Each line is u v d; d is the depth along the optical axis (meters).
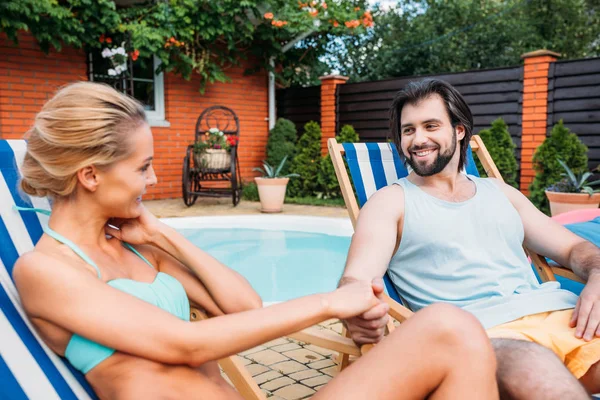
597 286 1.71
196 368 1.28
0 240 1.36
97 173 1.16
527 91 7.31
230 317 1.15
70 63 7.89
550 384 1.25
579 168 6.12
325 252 5.55
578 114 6.94
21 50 7.45
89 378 1.16
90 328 1.06
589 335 1.60
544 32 15.86
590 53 15.84
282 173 9.41
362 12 9.18
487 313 1.75
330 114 9.55
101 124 1.12
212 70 8.73
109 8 7.52
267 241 6.00
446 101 1.93
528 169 7.40
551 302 1.77
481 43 15.05
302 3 8.77
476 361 1.13
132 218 1.41
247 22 8.49
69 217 1.22
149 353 1.09
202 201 8.62
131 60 8.05
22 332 1.15
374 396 1.12
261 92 9.93
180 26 8.10
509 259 1.92
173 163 8.98
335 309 1.27
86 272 1.11
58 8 6.88
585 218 3.47
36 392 1.05
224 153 8.08
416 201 1.92
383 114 8.98
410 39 15.12
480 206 1.94
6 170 1.47
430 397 1.18
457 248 1.87
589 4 16.02
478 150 2.67
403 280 1.96
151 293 1.28
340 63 15.73
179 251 1.42
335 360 2.55
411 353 1.14
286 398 2.18
